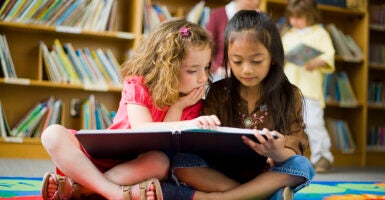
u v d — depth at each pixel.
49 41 3.46
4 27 3.27
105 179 1.33
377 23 4.26
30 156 3.16
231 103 1.58
